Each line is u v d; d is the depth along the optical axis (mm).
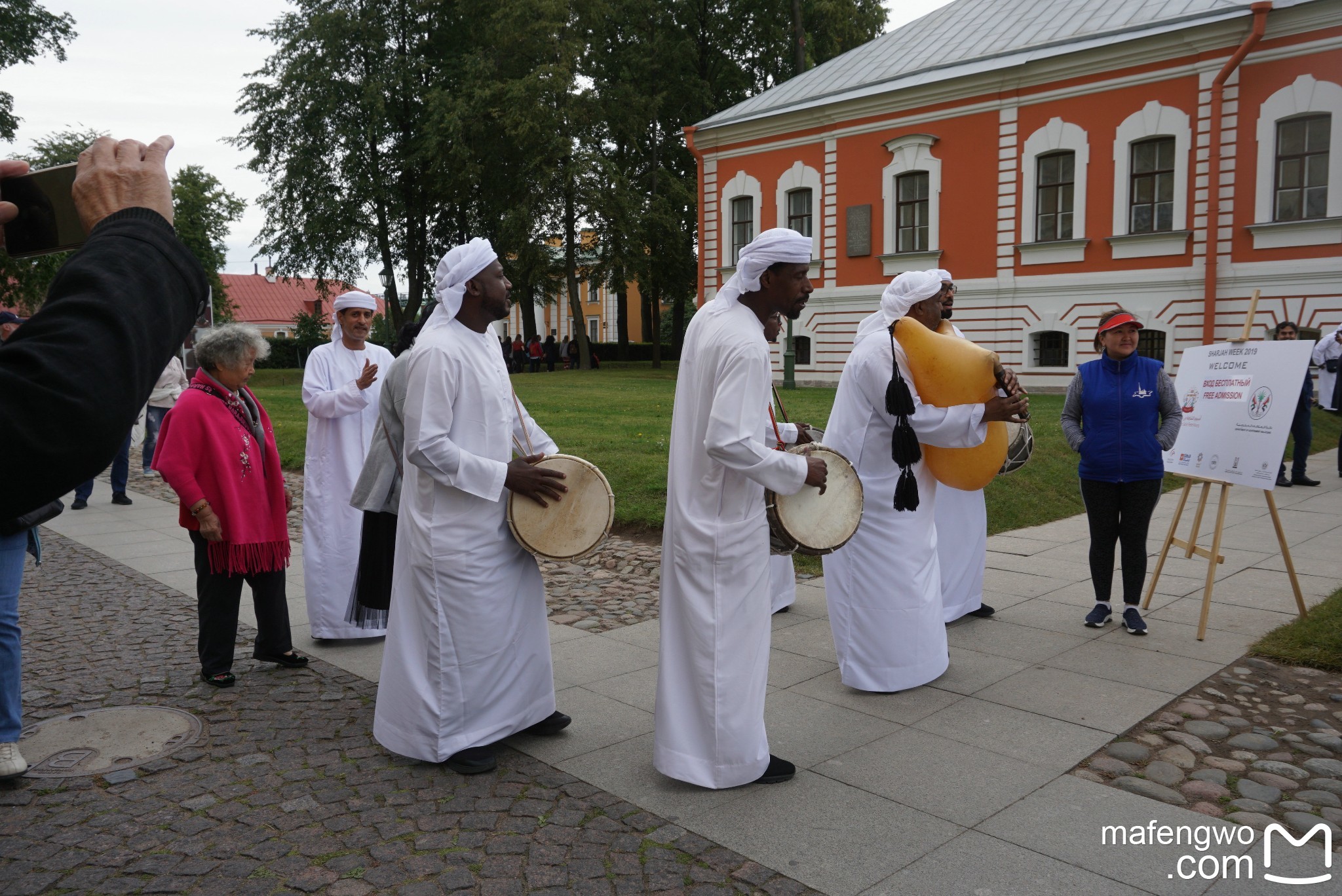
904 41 25609
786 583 6379
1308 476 12469
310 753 4176
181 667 5363
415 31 34312
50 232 1629
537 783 3850
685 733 3773
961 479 4891
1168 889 3037
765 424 3895
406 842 3377
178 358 13836
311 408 5719
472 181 32125
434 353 3844
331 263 34906
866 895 3020
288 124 34188
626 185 33062
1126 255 20203
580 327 35812
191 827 3500
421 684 3961
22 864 3250
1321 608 5996
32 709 4738
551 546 3998
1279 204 18531
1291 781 3785
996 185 21828
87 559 8266
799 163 25188
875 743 4246
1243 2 19156
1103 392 5820
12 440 1229
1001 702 4707
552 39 31781
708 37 35562
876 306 24094
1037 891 3033
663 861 3230
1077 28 21422
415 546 3953
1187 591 6742
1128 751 4102
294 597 7027
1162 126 19469
